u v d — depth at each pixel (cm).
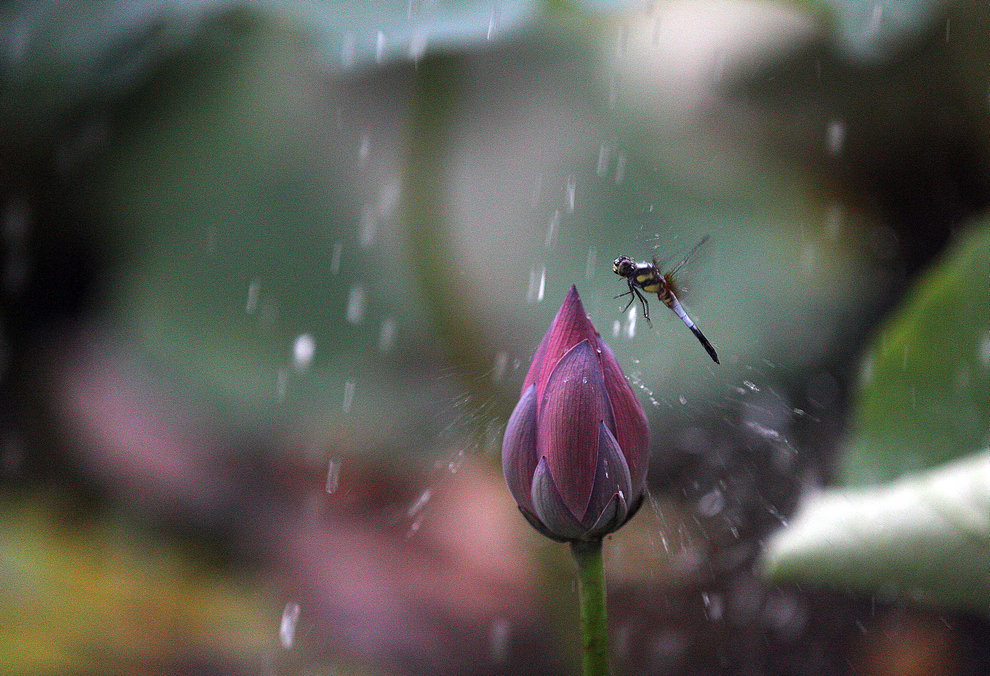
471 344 211
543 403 118
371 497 224
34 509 207
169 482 222
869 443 138
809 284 245
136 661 164
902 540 125
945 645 173
